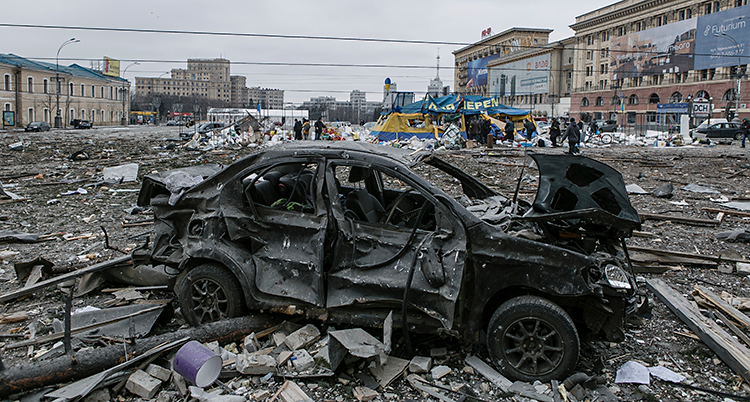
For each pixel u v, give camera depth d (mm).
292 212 4043
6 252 6328
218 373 3396
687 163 18891
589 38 80812
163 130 55656
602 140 32031
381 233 3814
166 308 4465
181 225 4508
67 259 6180
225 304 4125
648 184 13250
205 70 153750
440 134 29688
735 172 15758
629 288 3418
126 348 3525
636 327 4480
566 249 3510
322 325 4164
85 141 28844
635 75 70375
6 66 61906
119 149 23703
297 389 3348
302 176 4629
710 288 5457
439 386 3467
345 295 3807
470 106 30344
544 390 3414
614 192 4008
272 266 4016
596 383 3465
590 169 4242
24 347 3934
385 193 5066
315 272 3840
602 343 4180
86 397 3236
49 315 4543
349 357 3615
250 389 3404
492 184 12906
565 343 3438
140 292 5004
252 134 29109
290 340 3826
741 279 5719
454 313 3551
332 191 3918
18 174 13828
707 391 3471
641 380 3553
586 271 3467
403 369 3629
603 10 76188
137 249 4832
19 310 4656
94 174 14164
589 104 80688
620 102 73562
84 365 3336
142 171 14906
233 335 3920
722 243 7207
